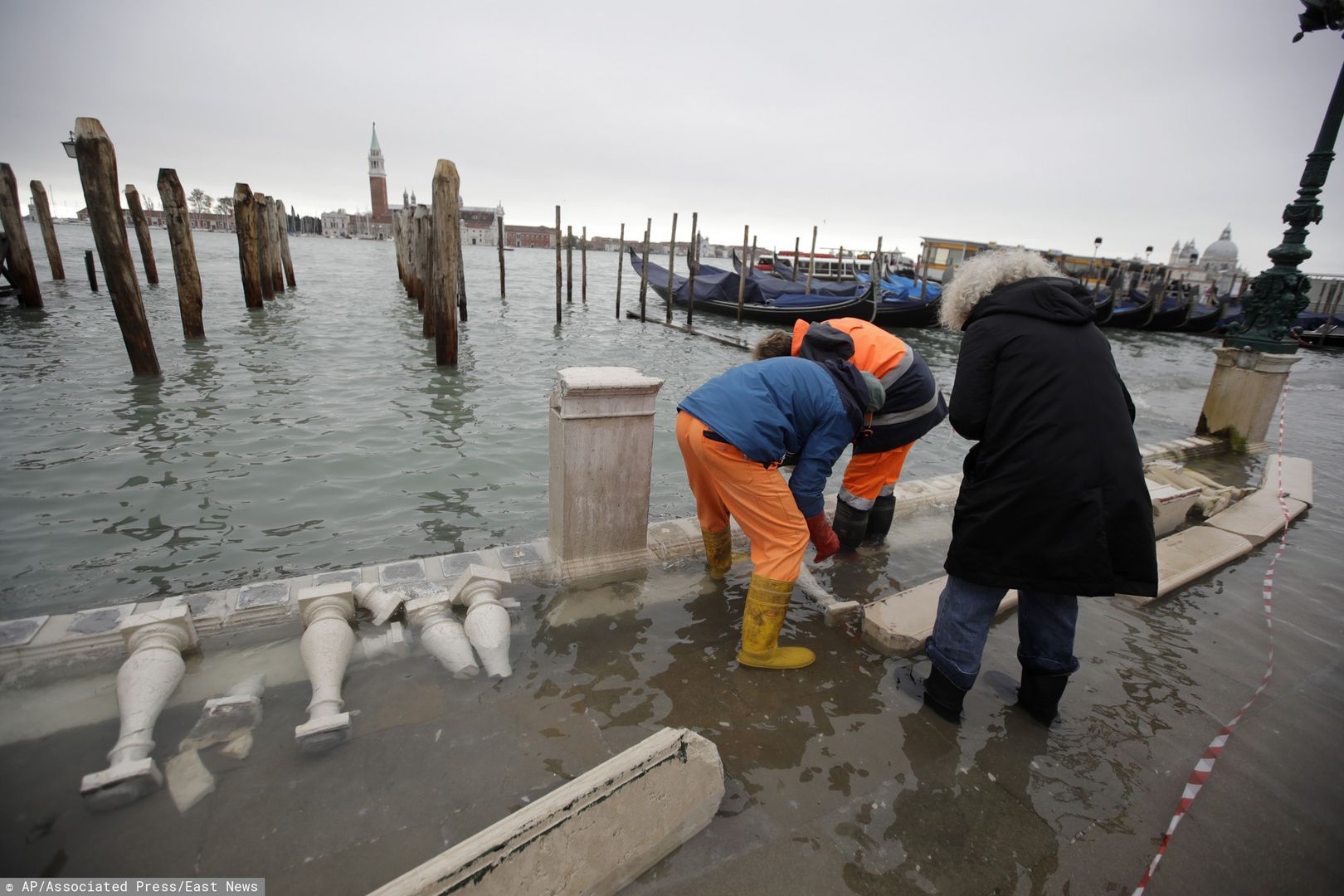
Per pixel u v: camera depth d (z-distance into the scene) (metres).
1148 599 3.65
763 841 1.93
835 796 2.12
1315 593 3.85
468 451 7.00
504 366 12.30
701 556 3.73
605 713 2.44
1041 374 2.09
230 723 2.21
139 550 4.56
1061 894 1.82
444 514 5.41
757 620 2.73
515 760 2.17
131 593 4.02
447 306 11.38
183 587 4.12
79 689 2.34
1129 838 2.04
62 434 6.79
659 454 7.47
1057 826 2.06
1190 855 1.97
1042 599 2.39
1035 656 2.50
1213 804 2.18
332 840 1.83
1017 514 2.14
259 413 7.96
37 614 3.76
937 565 3.93
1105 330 31.23
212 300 19.58
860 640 3.09
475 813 1.95
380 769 2.09
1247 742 2.52
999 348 2.18
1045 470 2.07
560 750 2.23
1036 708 2.55
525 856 1.56
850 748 2.35
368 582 3.02
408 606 2.79
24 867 1.71
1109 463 2.06
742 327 22.27
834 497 4.70
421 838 1.86
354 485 5.93
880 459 3.75
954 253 32.69
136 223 20.47
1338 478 6.73
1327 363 22.41
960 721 2.54
